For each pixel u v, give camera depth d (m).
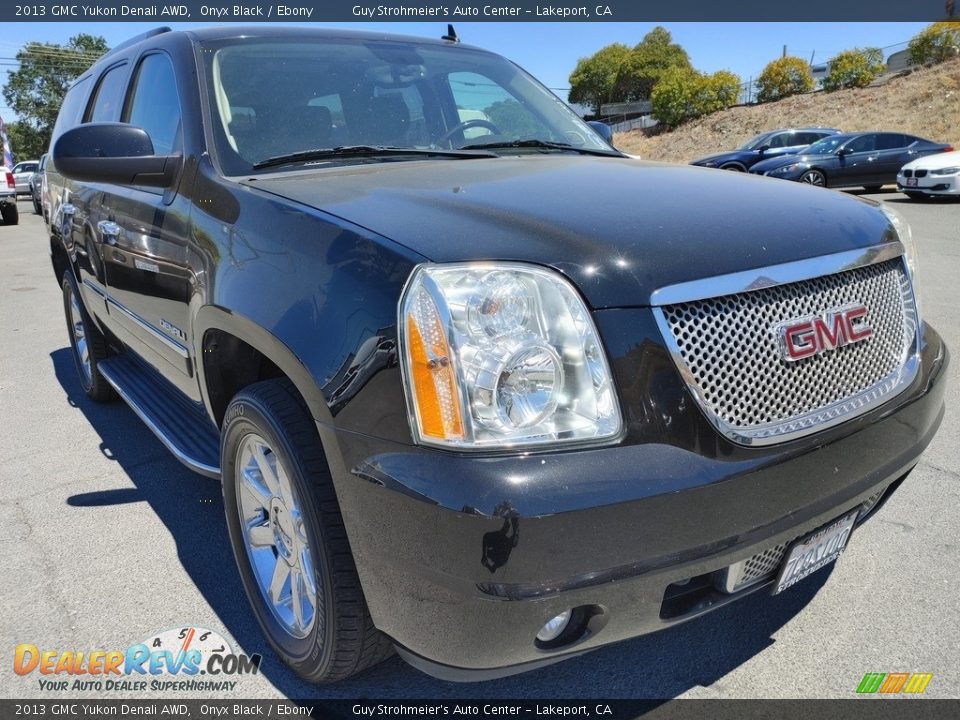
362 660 1.98
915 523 2.91
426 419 1.57
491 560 1.50
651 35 52.16
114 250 3.25
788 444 1.75
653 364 1.64
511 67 3.65
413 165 2.60
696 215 1.92
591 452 1.58
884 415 1.95
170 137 2.87
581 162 2.74
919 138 17.23
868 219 2.14
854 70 33.38
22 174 31.91
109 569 2.78
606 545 1.55
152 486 3.48
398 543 1.62
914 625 2.34
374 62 3.13
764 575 1.87
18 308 7.77
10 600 2.59
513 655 1.64
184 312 2.58
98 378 4.39
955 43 32.47
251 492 2.31
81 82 4.50
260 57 2.93
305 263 1.90
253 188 2.31
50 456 3.86
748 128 33.28
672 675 2.19
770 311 1.79
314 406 1.77
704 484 1.62
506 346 1.57
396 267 1.68
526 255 1.67
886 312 2.06
